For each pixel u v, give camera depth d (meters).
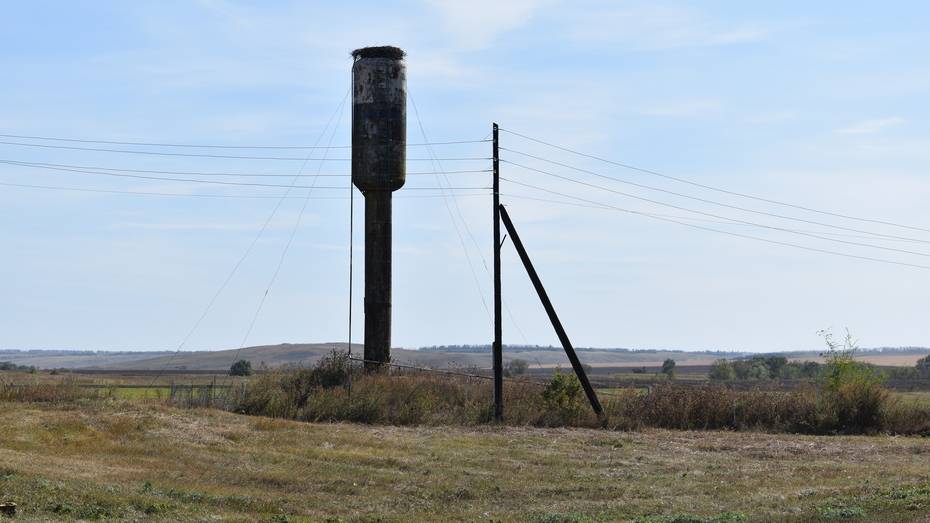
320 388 40.06
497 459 28.14
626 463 27.78
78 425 28.91
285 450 28.02
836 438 34.84
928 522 15.78
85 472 21.64
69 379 44.72
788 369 87.75
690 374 108.56
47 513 16.59
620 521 18.30
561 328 40.16
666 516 18.61
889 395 39.06
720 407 39.09
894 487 20.66
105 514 17.02
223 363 159.38
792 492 21.27
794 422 37.91
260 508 19.09
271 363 153.00
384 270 46.00
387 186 45.69
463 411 39.12
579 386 40.69
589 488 22.97
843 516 16.91
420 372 44.59
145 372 111.06
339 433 32.59
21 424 28.27
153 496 19.00
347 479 23.61
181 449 26.97
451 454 28.94
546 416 38.91
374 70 45.66
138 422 30.39
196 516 17.56
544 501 21.39
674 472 25.97
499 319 39.41
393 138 45.62
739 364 90.06
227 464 25.09
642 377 90.50
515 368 104.12
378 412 38.12
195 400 38.62
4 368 105.25
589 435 35.00
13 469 20.31
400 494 22.03
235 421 33.84
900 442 33.53
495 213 39.78
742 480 24.03
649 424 39.16
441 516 19.19
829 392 39.09
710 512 19.16
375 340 45.72
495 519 18.80
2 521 15.59
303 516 18.59
